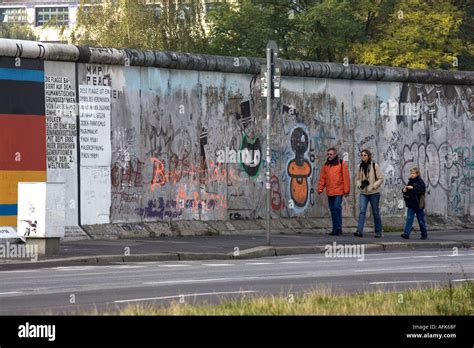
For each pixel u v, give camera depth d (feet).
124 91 116.47
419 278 78.02
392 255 104.63
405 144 142.31
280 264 91.66
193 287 70.28
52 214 94.89
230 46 207.10
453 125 147.64
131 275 79.56
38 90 108.99
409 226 124.67
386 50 211.41
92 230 112.68
